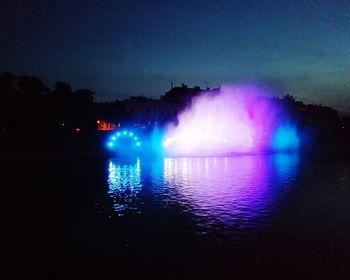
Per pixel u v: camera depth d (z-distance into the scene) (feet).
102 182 83.15
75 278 30.76
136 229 44.50
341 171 104.47
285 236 40.81
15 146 147.13
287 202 59.47
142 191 71.10
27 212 54.34
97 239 40.88
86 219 49.78
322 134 286.46
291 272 30.94
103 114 204.03
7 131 158.40
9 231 44.52
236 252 35.88
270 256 34.63
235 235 41.47
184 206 57.00
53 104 174.91
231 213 51.96
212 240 39.73
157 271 31.81
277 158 153.79
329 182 82.07
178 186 77.05
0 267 33.24
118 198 64.13
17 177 90.84
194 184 79.82
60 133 168.45
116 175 95.61
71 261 34.45
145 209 55.26
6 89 168.35
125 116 209.36
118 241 40.06
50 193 69.41
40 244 39.45
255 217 49.49
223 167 116.47
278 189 72.49
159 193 68.85
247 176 93.50
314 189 72.33
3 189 73.97
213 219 48.57
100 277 30.86
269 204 57.82
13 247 38.58
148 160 140.15
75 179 87.86
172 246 38.04
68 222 48.47
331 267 31.83
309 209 54.19
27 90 175.52
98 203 60.08
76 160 132.67
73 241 40.37
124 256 35.45
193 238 40.55
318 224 45.70
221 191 70.49
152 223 47.14
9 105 162.61
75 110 179.32
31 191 71.72
